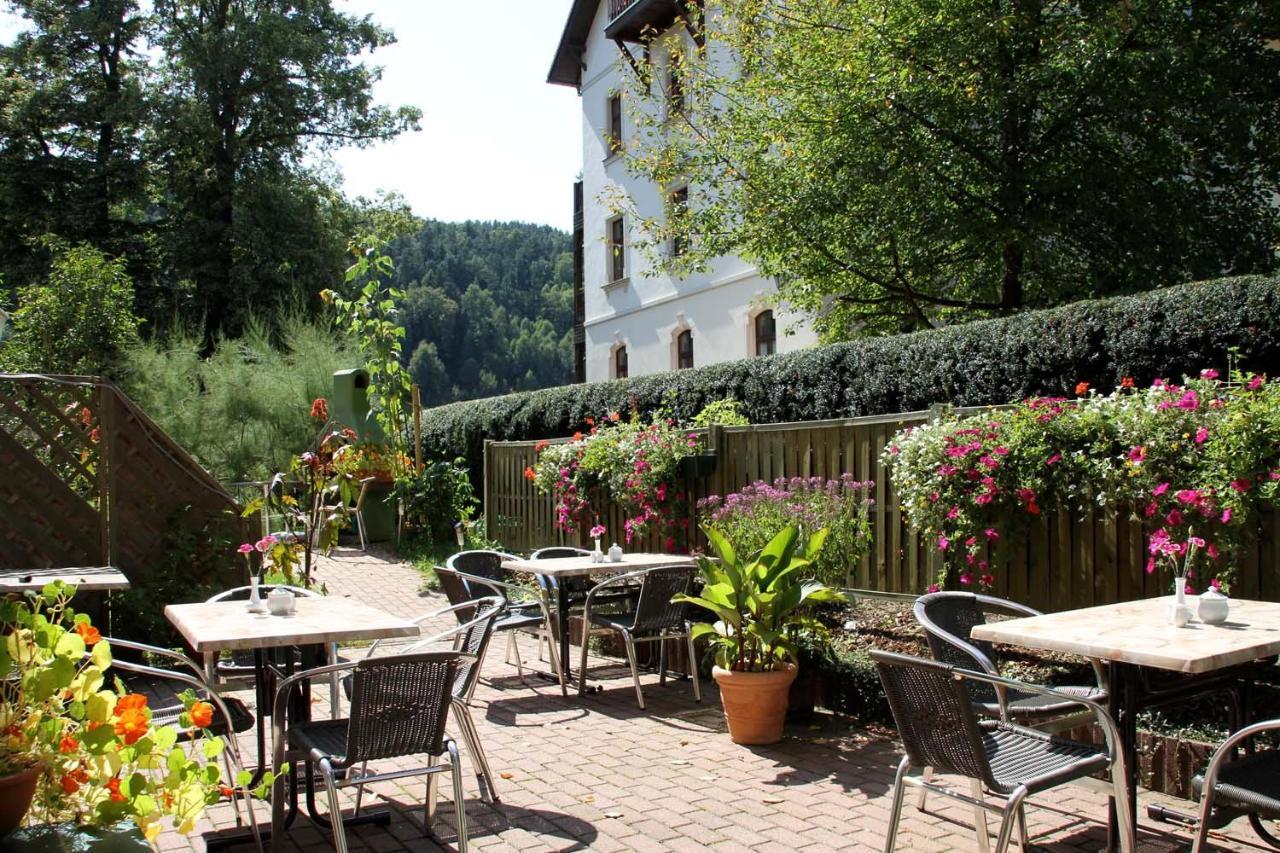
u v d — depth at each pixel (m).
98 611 7.18
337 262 27.62
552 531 11.53
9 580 5.82
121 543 7.38
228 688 4.96
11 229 26.09
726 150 14.66
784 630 5.57
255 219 26.48
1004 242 12.08
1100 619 3.84
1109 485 5.49
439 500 14.28
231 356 17.62
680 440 9.10
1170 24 11.74
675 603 6.56
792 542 5.60
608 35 22.22
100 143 27.06
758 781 4.85
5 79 25.86
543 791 4.76
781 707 5.48
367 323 15.16
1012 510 5.99
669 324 22.34
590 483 10.21
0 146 26.16
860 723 5.83
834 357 10.98
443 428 18.00
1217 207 12.45
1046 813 4.34
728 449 8.88
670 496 9.03
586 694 6.78
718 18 15.16
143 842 2.26
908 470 6.46
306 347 17.59
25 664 2.50
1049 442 5.87
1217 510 4.94
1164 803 4.36
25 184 25.86
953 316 14.01
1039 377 8.78
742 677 5.42
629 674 7.38
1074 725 4.15
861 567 7.64
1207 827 3.12
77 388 7.26
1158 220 11.83
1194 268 11.89
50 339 17.28
